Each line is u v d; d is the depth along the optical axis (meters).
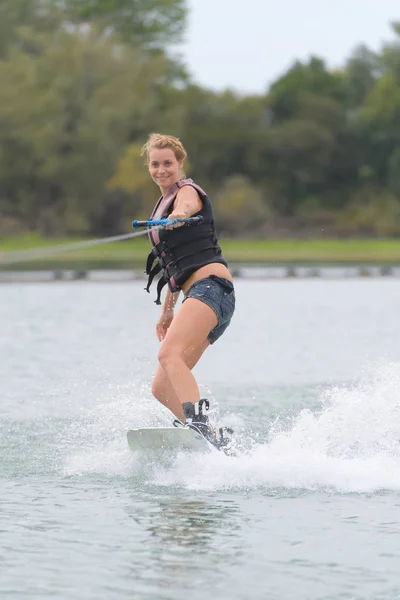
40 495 20.38
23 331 55.16
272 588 14.99
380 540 17.28
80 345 47.38
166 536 17.52
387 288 103.69
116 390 32.81
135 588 14.99
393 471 21.56
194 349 23.30
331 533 17.69
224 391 32.59
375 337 51.03
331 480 21.14
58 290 100.19
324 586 15.08
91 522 18.41
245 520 18.45
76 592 14.84
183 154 23.78
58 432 26.30
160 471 22.22
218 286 22.89
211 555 16.48
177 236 23.00
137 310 72.25
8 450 24.33
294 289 102.31
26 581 15.30
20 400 31.16
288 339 50.34
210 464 21.67
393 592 14.84
